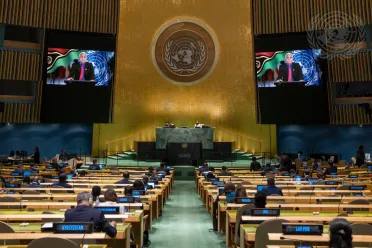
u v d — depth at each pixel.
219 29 25.95
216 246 7.31
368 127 23.34
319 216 5.62
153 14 25.89
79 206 4.68
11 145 24.30
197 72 25.98
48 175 13.26
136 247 6.59
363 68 22.05
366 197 7.67
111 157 24.12
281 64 22.92
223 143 22.52
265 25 23.67
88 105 22.72
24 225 5.16
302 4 23.09
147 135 25.36
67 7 23.25
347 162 23.67
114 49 23.61
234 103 25.56
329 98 22.55
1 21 21.95
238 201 6.82
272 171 14.34
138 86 25.56
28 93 23.12
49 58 22.58
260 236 4.46
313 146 24.67
